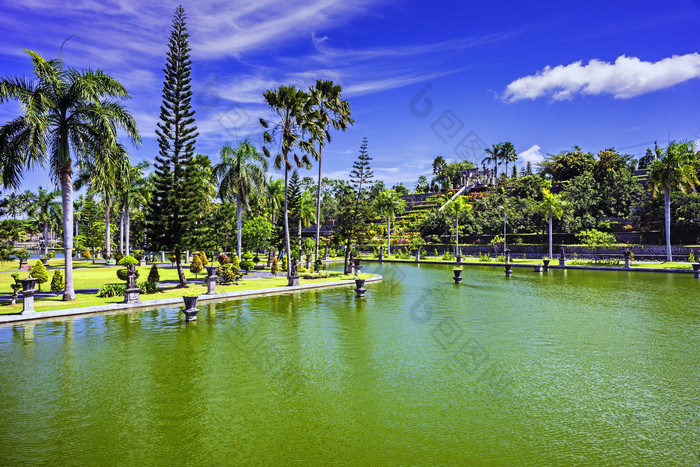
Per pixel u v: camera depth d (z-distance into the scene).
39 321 15.45
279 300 20.89
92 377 9.52
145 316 16.52
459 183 100.56
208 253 47.28
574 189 60.75
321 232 77.38
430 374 9.71
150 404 8.02
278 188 52.12
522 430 6.91
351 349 11.83
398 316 16.64
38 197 53.56
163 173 26.08
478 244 60.53
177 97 25.98
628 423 7.15
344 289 25.50
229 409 7.79
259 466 5.80
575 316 16.44
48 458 6.05
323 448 6.31
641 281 28.16
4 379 9.38
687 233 46.75
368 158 44.78
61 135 18.50
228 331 14.01
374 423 7.18
